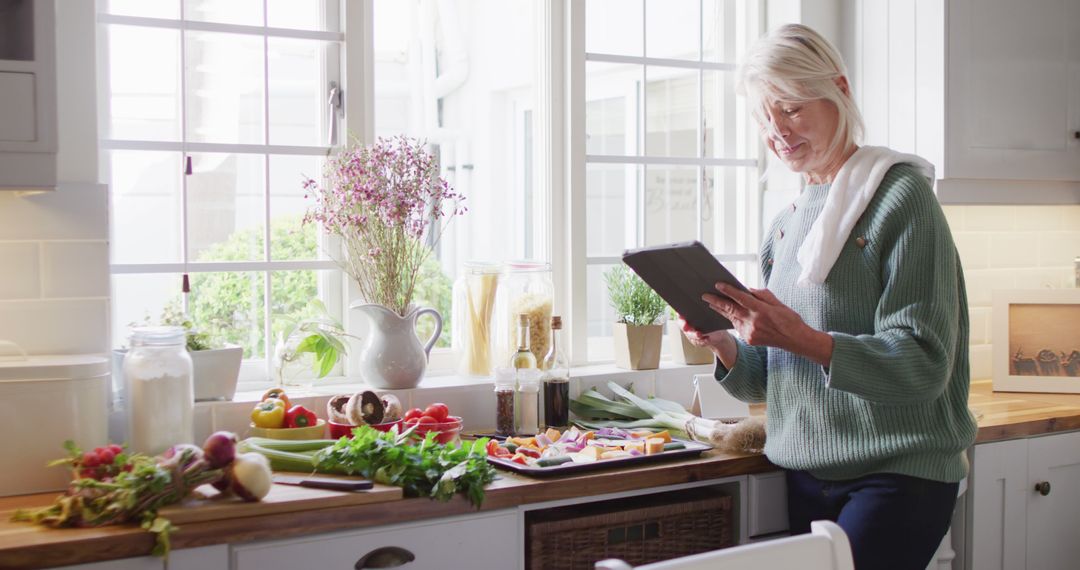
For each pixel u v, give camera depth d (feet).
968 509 8.58
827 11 10.48
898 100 9.98
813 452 6.84
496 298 9.09
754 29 10.68
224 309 8.53
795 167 7.01
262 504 5.98
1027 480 8.82
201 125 8.48
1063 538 9.07
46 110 6.56
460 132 23.11
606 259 10.05
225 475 6.02
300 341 8.22
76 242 7.39
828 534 4.34
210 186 8.51
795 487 7.39
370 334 8.36
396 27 22.24
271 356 8.69
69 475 6.76
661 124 10.50
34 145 6.54
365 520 6.24
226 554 5.91
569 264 9.73
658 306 9.48
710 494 7.91
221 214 8.56
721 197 10.85
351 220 8.19
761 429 7.70
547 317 8.95
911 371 6.19
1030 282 11.43
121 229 8.20
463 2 23.00
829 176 7.03
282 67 8.73
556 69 9.69
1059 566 9.06
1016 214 11.31
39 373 6.66
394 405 7.64
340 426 7.49
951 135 9.54
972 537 8.57
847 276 6.63
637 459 7.29
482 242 22.67
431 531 6.48
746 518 7.68
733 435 7.70
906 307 6.32
